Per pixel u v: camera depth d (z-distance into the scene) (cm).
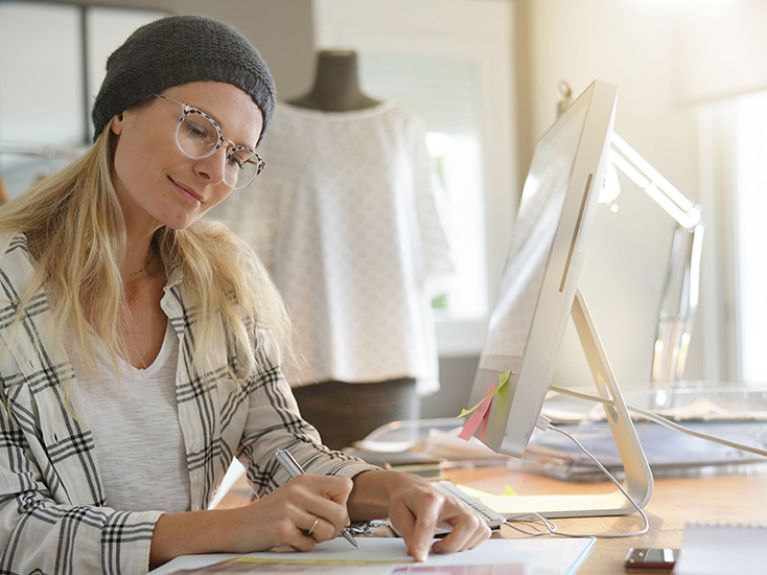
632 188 310
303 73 369
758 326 312
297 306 269
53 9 333
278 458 111
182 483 118
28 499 103
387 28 388
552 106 387
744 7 285
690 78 308
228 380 126
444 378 393
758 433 155
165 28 115
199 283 125
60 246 115
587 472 150
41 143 330
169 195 113
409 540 97
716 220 318
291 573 89
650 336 302
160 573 90
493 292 402
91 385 113
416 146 286
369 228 274
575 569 89
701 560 77
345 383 269
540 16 394
